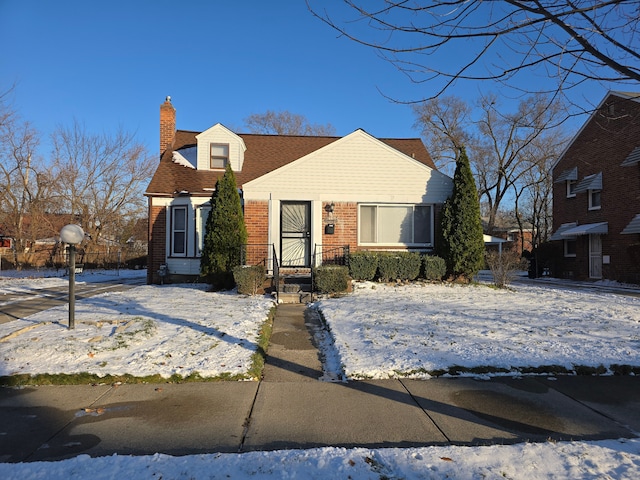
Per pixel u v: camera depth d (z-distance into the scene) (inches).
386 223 554.9
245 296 447.5
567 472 120.6
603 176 742.5
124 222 1427.2
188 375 201.9
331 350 258.2
